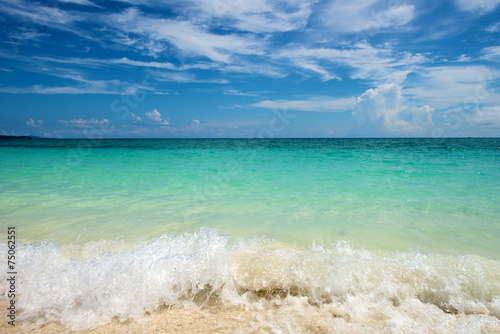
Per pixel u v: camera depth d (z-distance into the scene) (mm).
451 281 2473
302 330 2002
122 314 2260
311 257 2812
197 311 2291
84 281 2543
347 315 2176
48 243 3338
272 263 2768
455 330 1980
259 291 2510
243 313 2246
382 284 2484
